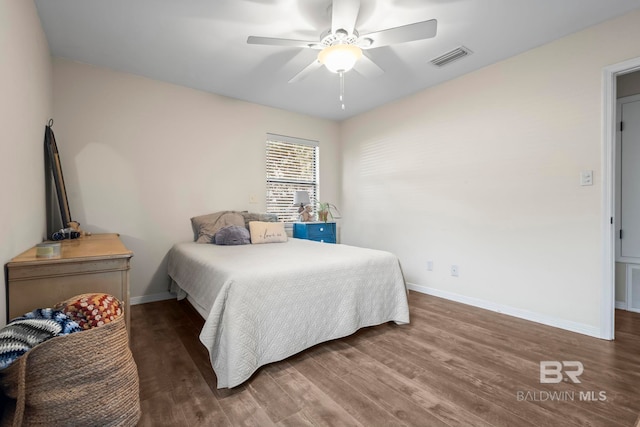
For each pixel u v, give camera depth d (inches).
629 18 83.0
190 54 103.9
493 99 112.3
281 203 165.3
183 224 132.4
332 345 83.8
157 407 56.5
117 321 48.1
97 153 112.9
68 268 56.2
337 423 52.4
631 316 108.7
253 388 63.0
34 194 74.7
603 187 87.5
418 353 78.7
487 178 114.6
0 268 48.3
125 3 77.9
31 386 39.1
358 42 80.7
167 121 127.5
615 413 54.5
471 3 78.2
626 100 119.3
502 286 110.5
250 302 67.8
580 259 92.0
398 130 149.5
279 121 161.9
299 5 78.5
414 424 51.9
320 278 80.9
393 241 153.3
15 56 58.6
